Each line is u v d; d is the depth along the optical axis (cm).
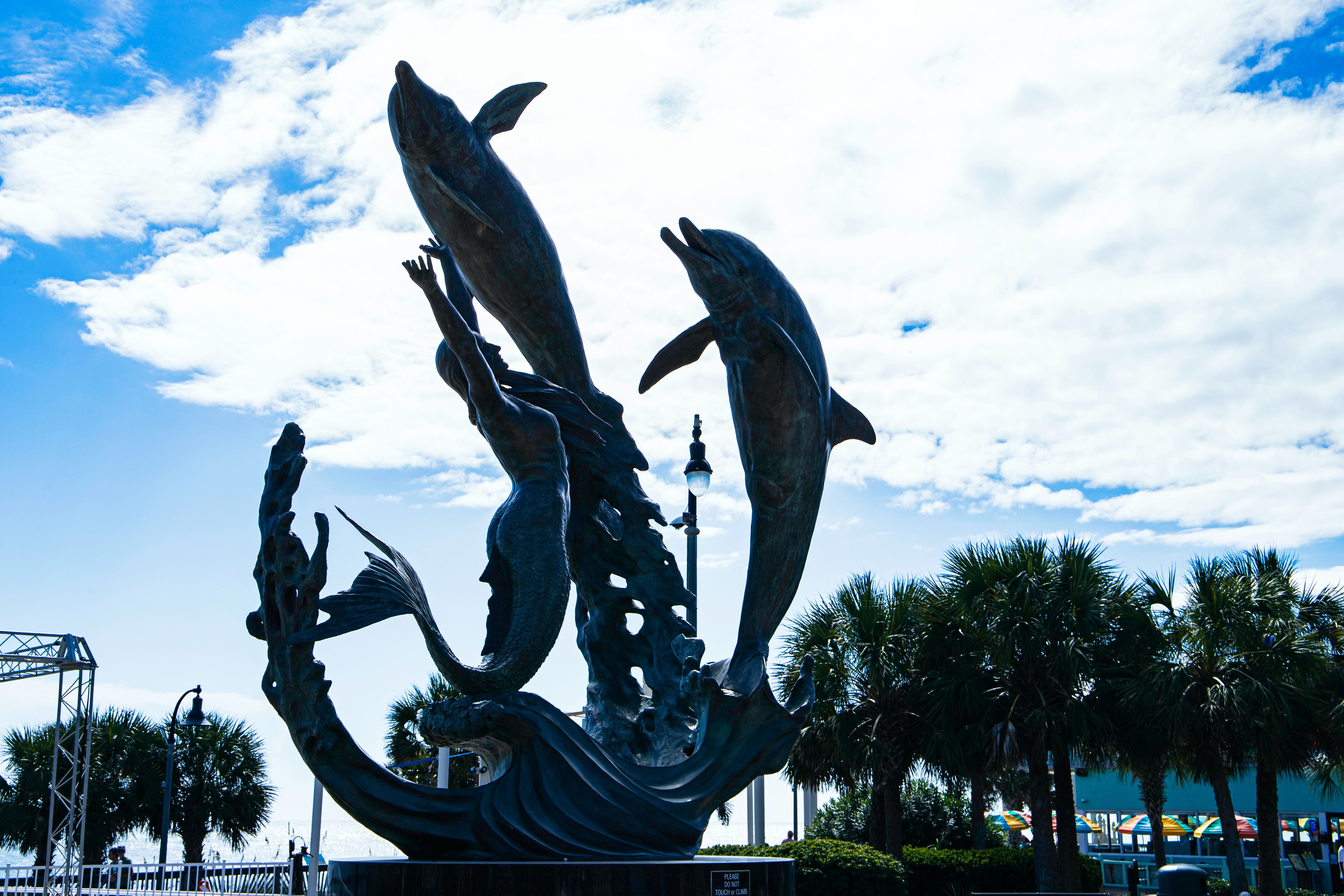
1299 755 1596
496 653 606
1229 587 1675
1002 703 1712
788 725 652
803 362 699
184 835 2498
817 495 740
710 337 754
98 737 2486
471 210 706
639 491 743
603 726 702
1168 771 1778
